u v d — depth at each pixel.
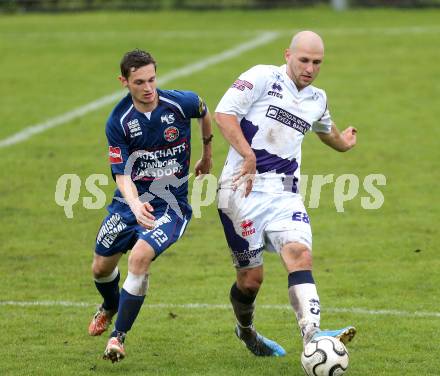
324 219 39.00
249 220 22.53
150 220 21.67
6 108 58.84
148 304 28.73
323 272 32.06
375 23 82.12
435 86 61.53
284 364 23.28
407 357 23.69
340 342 20.53
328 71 66.06
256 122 22.73
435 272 31.67
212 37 78.50
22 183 44.66
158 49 74.56
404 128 52.97
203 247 35.50
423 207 40.19
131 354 24.12
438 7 88.88
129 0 94.62
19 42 78.62
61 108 58.78
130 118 22.78
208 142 24.38
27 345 24.88
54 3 95.12
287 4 91.69
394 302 28.56
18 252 34.94
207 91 61.44
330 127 24.12
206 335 25.73
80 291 30.31
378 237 36.22
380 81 63.12
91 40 78.75
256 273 23.03
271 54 71.50
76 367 23.02
